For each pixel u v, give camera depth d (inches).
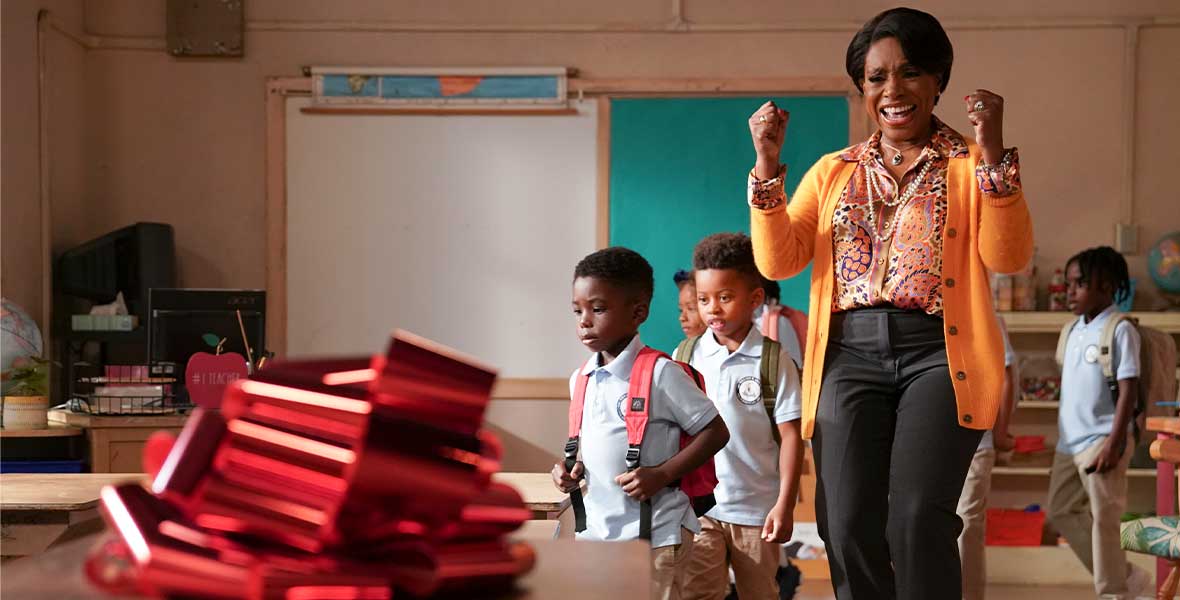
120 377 162.9
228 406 27.1
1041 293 220.7
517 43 226.5
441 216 225.6
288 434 25.7
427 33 226.5
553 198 225.5
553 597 27.1
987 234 71.4
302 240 225.6
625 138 225.0
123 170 225.6
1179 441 122.3
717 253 107.6
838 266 77.6
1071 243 222.1
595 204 225.1
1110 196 221.9
